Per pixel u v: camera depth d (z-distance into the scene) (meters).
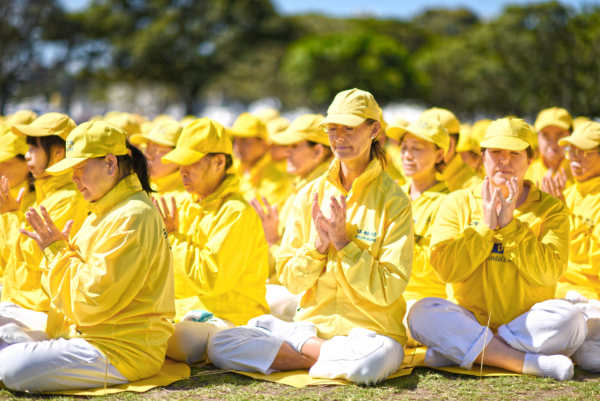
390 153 14.62
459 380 6.37
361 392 5.96
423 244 8.36
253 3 70.44
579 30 23.69
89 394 5.81
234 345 6.60
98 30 61.91
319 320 6.71
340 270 6.42
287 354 6.52
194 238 7.77
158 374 6.45
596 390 6.05
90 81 69.00
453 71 50.09
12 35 46.53
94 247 5.97
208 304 7.60
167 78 65.44
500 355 6.64
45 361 5.80
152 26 62.88
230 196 7.91
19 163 8.92
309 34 73.88
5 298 7.74
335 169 6.79
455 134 10.39
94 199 6.23
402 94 55.31
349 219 6.64
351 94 6.52
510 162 7.12
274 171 12.44
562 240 7.03
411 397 5.84
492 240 6.91
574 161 8.83
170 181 9.77
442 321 6.72
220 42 66.12
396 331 6.60
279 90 75.81
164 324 6.46
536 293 7.06
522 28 36.78
